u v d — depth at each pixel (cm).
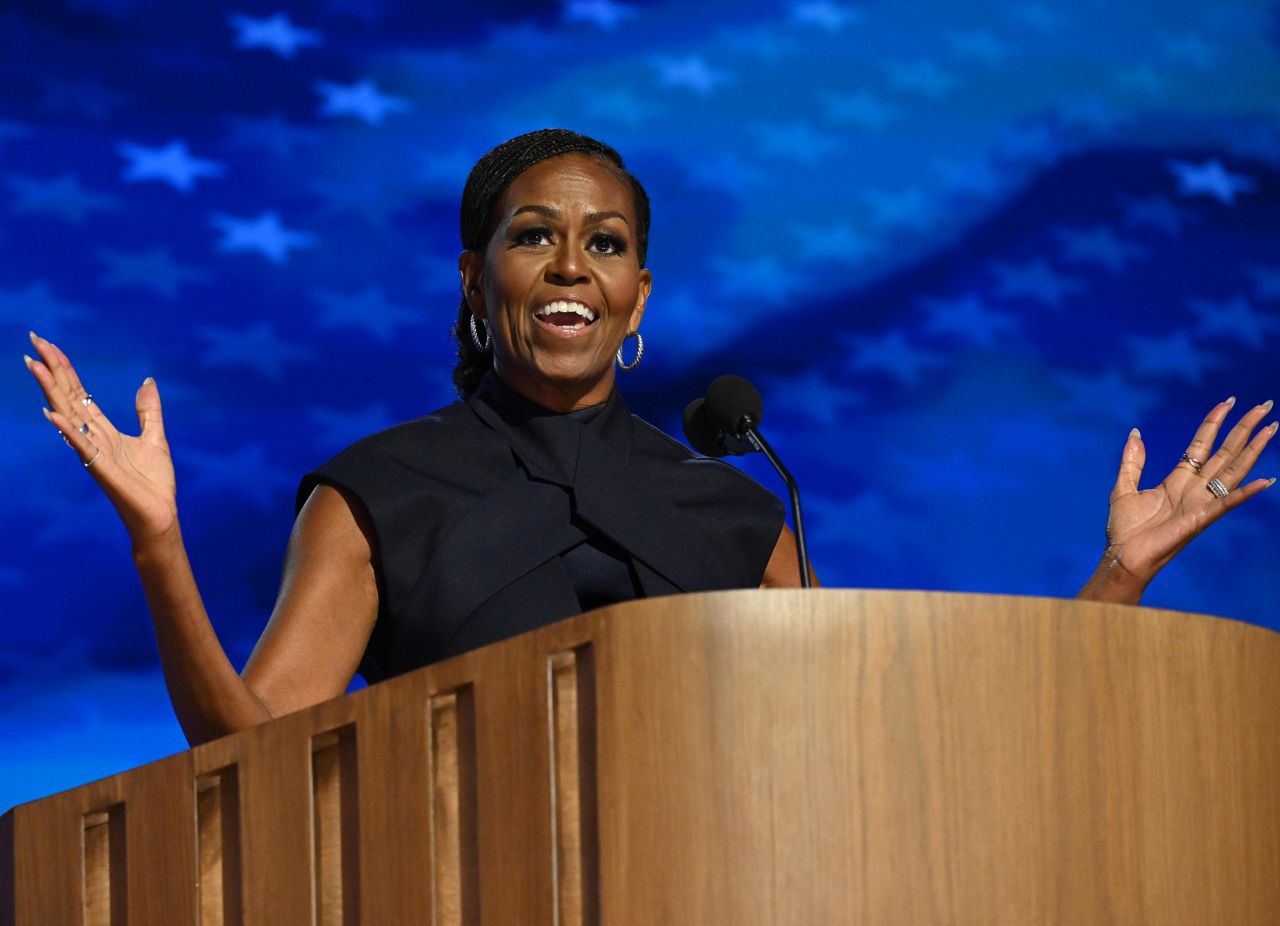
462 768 575
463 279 894
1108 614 585
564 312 839
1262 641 625
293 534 809
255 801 591
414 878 568
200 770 599
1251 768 614
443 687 573
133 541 648
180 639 663
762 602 556
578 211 850
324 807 595
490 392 854
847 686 555
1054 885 562
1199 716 600
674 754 550
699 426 820
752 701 552
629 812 549
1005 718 565
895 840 551
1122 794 577
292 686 759
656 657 554
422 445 826
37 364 638
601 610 559
